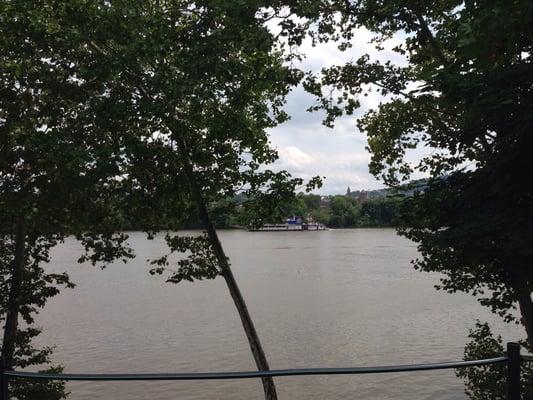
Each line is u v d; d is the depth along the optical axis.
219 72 9.73
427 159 11.76
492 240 6.16
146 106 9.48
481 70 6.62
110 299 42.31
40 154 10.23
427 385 18.41
